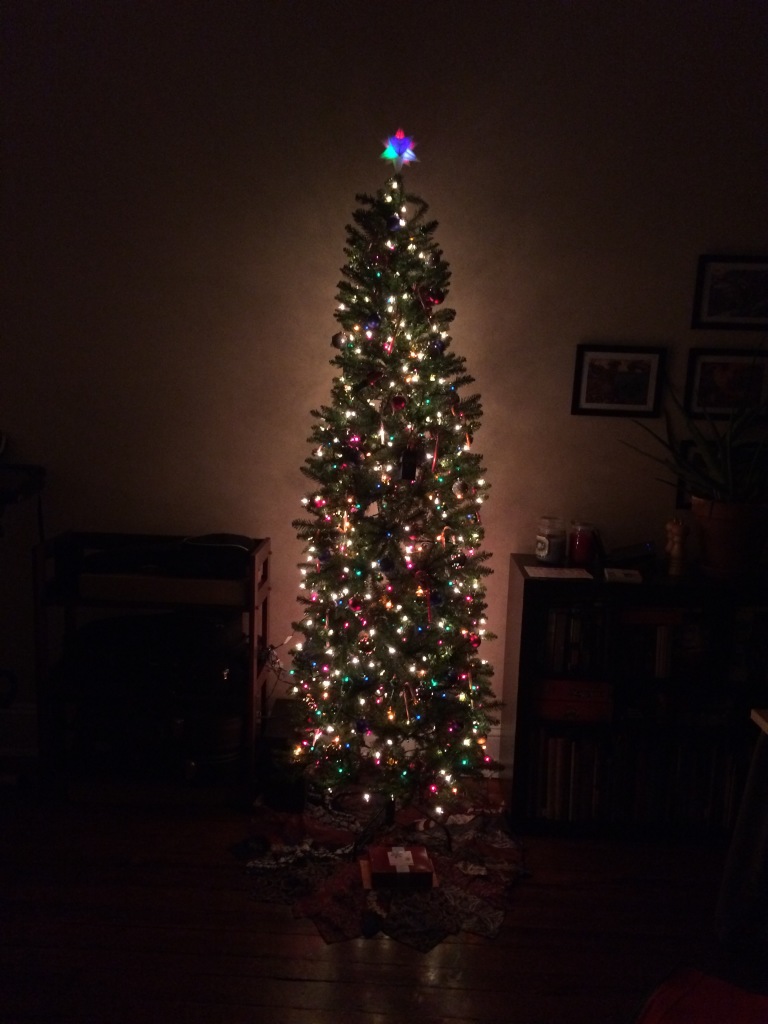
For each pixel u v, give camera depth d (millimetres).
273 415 2893
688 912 2221
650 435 2857
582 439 2875
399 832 2562
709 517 2537
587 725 2596
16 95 2705
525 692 2574
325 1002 1839
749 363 2795
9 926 2055
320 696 2420
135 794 2684
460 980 1923
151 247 2799
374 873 2238
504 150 2711
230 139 2727
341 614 2328
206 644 2584
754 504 2490
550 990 1900
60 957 1949
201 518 2969
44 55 2684
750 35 2617
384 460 2262
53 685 2633
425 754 2365
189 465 2938
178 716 2619
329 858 2393
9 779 2770
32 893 2193
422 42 2660
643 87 2662
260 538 2967
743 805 1909
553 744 2584
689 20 2617
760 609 2551
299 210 2764
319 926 2088
